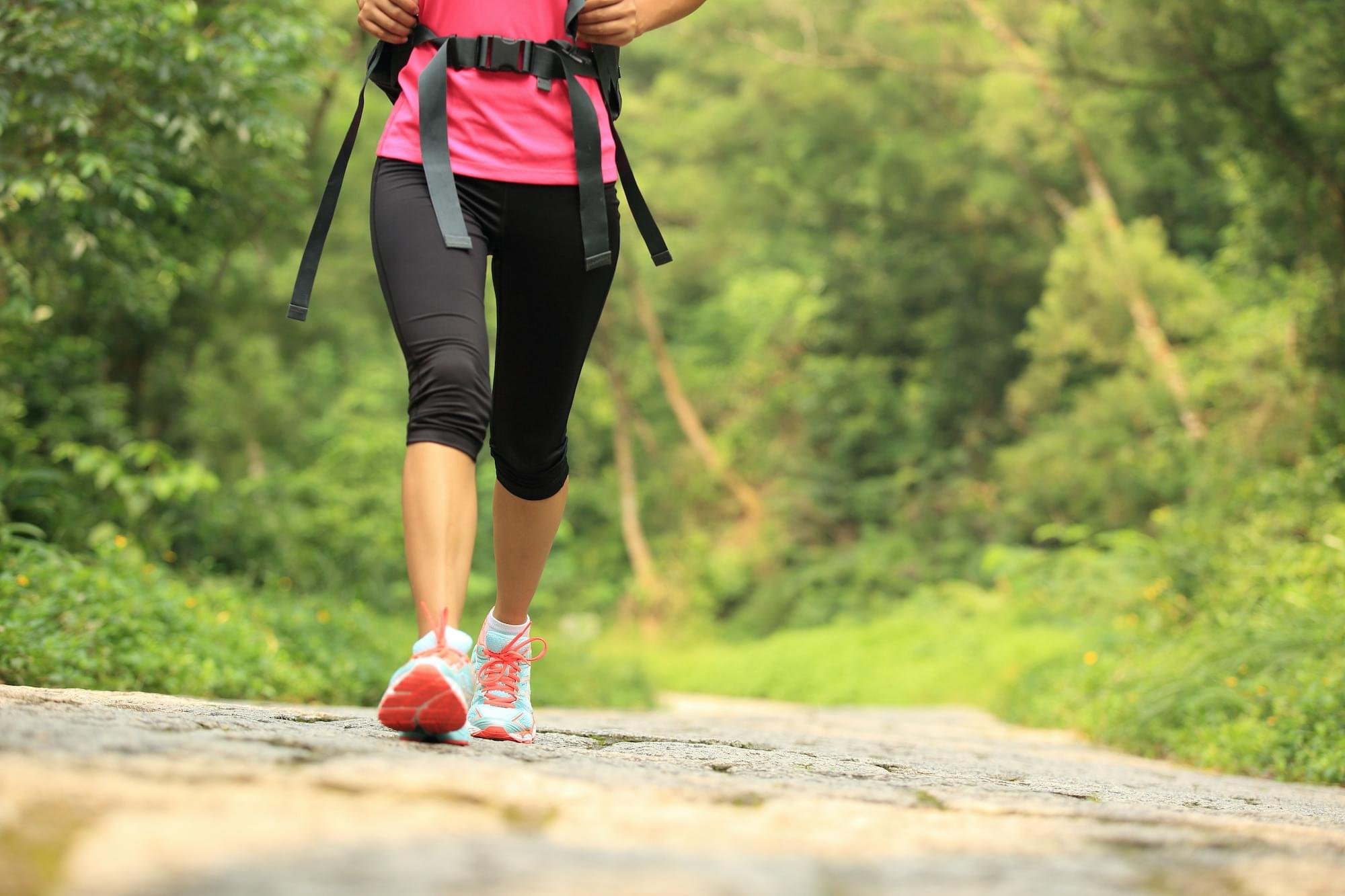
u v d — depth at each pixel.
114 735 2.83
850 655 26.77
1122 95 28.12
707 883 1.80
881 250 40.56
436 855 1.87
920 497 39.47
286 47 12.48
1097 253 30.00
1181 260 34.66
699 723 9.72
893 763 5.18
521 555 4.52
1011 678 18.27
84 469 14.01
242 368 25.00
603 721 8.73
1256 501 17.22
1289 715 9.09
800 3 34.53
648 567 41.62
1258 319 25.28
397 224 4.00
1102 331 30.00
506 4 4.14
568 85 4.13
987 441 39.50
